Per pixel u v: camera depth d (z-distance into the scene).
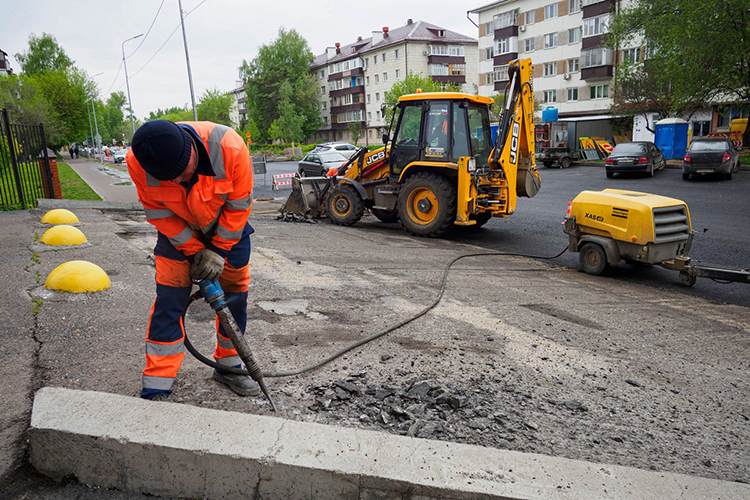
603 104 38.31
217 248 2.47
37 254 6.06
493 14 45.44
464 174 8.94
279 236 8.69
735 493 1.96
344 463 1.95
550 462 2.08
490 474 1.96
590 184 18.62
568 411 2.89
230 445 2.01
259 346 3.46
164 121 2.06
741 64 20.39
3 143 10.75
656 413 2.99
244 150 2.32
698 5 19.80
